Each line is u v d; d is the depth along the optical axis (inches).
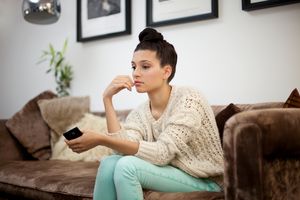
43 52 134.5
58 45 129.6
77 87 123.6
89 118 96.4
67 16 126.5
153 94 57.7
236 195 40.0
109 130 56.2
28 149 97.6
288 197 43.3
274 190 41.7
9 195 78.9
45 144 99.0
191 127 51.4
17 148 98.3
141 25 106.3
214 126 55.0
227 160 41.1
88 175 69.8
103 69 116.3
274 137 40.5
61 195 64.7
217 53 90.4
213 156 54.6
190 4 94.5
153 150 49.8
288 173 43.5
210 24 91.7
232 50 88.0
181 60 97.2
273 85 81.7
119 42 112.0
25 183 72.1
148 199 49.3
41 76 135.3
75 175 70.2
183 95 54.9
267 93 82.5
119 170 47.7
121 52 111.4
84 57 121.5
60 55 125.4
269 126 40.3
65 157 93.5
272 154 41.3
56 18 110.8
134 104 107.9
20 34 143.3
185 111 52.0
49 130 101.9
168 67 56.7
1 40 149.8
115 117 57.3
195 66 94.4
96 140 50.6
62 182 65.4
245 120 40.2
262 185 39.8
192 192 49.6
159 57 55.6
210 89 91.6
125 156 50.1
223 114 66.8
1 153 94.5
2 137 96.9
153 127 57.8
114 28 112.1
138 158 49.6
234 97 87.5
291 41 79.4
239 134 39.9
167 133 51.1
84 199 59.9
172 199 47.7
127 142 50.3
